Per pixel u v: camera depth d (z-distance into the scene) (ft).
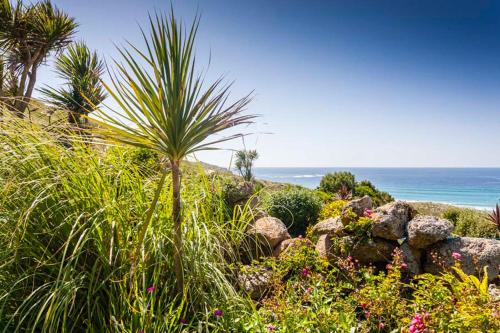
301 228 22.21
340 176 60.39
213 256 8.13
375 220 11.15
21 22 29.14
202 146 7.17
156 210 8.04
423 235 10.44
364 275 8.88
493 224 29.86
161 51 6.77
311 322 7.11
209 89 7.15
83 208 7.48
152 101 6.77
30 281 7.03
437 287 7.33
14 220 7.16
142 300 6.46
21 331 6.49
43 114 9.46
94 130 6.56
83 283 6.85
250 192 15.31
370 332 7.73
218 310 6.76
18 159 7.84
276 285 8.66
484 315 5.88
